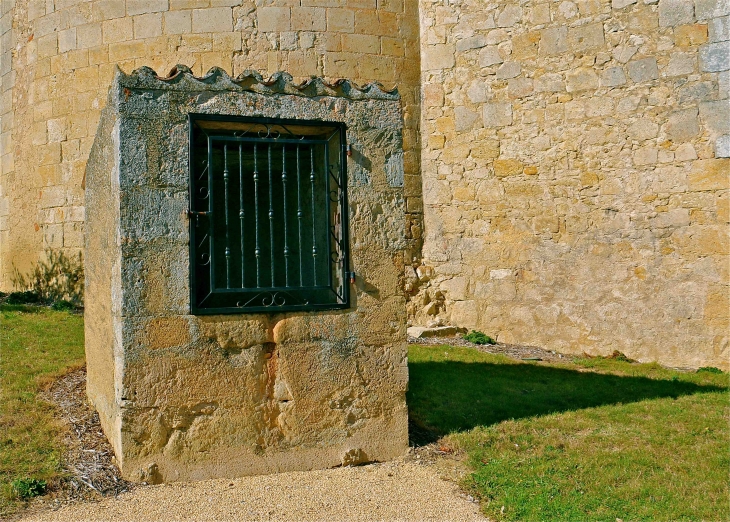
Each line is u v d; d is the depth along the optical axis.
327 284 4.18
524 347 7.95
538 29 8.10
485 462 4.07
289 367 3.97
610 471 3.93
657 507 3.49
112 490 3.59
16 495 3.45
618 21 7.64
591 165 7.75
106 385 4.17
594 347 7.64
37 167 9.09
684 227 7.21
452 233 8.59
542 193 8.03
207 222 4.09
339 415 4.07
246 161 4.84
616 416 4.96
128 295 3.68
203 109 3.87
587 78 7.79
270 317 3.96
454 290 8.55
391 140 4.22
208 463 3.81
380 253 4.17
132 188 3.72
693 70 7.21
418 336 8.16
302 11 8.45
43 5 9.00
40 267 9.09
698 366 7.05
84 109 8.66
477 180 8.44
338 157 4.13
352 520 3.32
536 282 8.03
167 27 8.38
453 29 8.64
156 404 3.73
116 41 8.52
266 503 3.50
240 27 8.36
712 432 4.63
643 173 7.45
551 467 3.97
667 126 7.33
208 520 3.29
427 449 4.30
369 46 8.63
